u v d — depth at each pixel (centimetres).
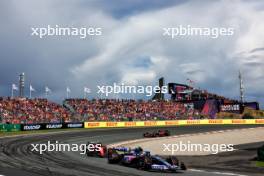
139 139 5650
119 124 8006
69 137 5800
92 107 8212
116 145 4859
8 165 2811
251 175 2458
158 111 8962
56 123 7162
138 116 8462
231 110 9944
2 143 4753
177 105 9669
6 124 6531
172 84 11381
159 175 2358
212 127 7856
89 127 7588
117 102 8700
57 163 2975
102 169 2608
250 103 9956
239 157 3525
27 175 2289
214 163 3178
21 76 9088
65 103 8162
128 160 2781
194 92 11256
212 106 10006
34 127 6875
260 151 3262
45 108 7594
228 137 5650
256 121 9412
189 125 8562
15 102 7338
